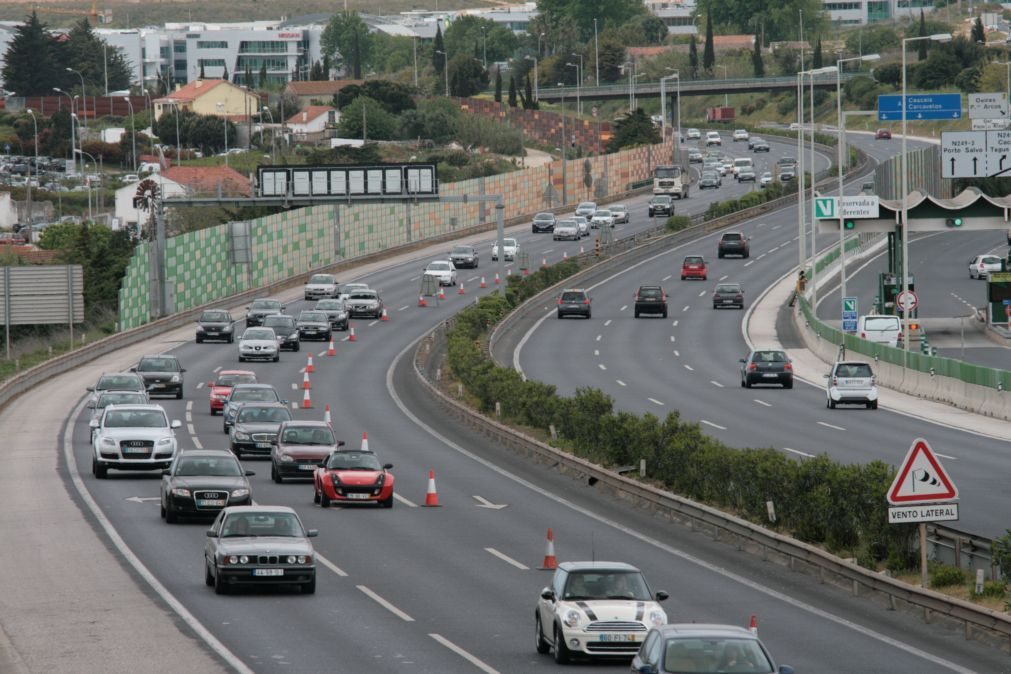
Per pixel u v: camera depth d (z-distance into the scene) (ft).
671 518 291.79
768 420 426.51
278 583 214.69
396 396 501.97
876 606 211.20
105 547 257.96
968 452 362.53
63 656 178.81
